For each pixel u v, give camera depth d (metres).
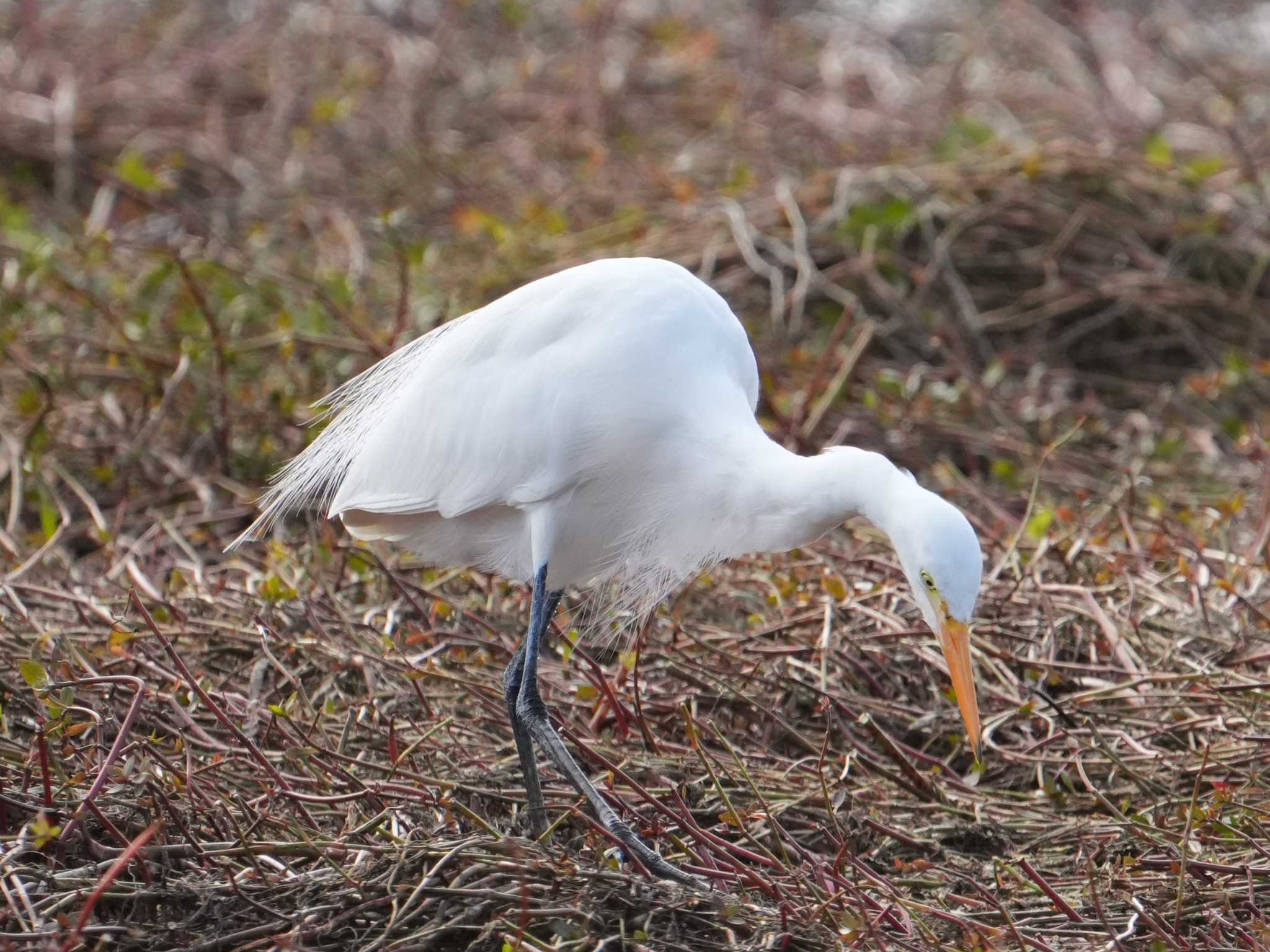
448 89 22.12
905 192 15.80
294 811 7.23
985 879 7.33
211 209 18.34
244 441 12.66
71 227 17.03
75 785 6.94
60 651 8.52
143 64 22.03
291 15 23.72
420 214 18.23
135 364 12.92
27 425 12.15
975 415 13.48
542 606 7.78
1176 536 10.55
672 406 7.70
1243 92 22.08
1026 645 9.56
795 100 21.23
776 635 9.45
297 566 9.94
